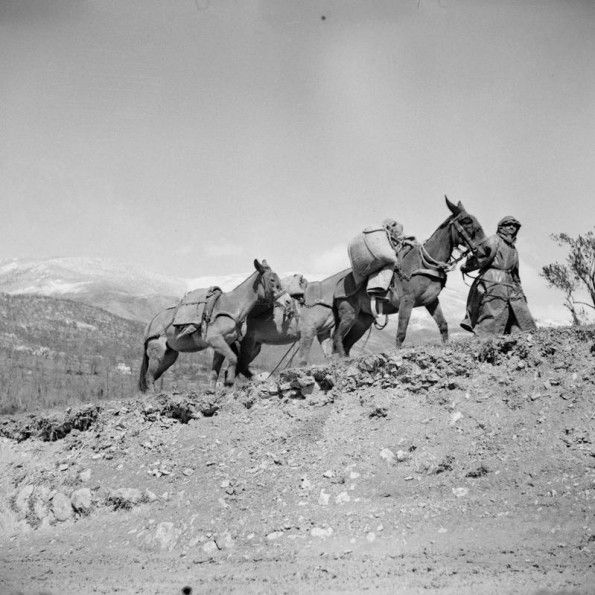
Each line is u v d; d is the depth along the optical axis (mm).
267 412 21422
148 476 20750
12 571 17844
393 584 13984
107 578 16703
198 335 24312
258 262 24344
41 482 21984
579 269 28469
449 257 22422
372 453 18953
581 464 16672
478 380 19781
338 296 24016
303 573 15328
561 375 19031
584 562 13953
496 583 13430
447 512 16656
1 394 36875
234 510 18672
